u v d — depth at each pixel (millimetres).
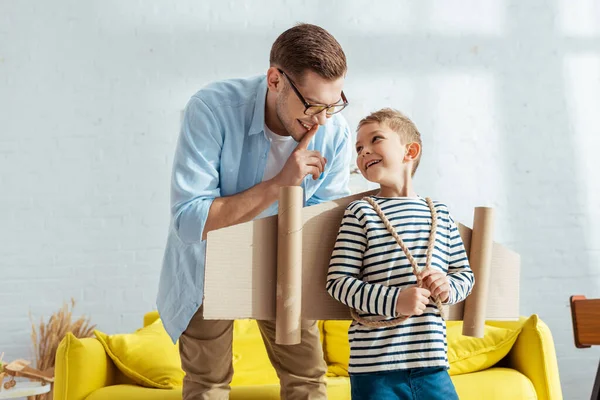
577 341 1470
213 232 1109
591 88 3732
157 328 2479
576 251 3625
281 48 1414
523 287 3574
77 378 2107
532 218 3617
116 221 3416
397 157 1323
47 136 3410
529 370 2305
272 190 1364
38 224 3369
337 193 1710
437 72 3635
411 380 1189
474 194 3594
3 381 3104
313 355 1652
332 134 1637
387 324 1177
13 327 3299
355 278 1176
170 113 3482
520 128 3662
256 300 1125
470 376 2238
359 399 1203
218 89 1546
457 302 1241
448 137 3605
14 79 3410
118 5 3492
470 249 1301
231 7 3547
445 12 3678
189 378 1609
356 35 3596
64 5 3469
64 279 3359
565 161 3672
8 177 3371
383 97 3574
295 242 1128
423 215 1264
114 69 3467
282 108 1415
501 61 3691
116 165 3438
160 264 3418
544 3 3758
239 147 1521
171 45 3500
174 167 1483
